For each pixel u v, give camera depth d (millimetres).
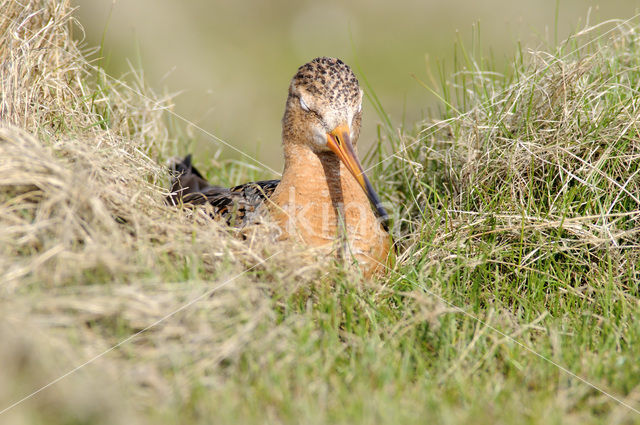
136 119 13195
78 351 7176
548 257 9883
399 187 12906
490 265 10164
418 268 9711
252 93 25312
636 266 9852
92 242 8109
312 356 7484
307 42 29344
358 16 31500
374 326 8297
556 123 11125
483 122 11750
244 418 6707
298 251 9023
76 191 8289
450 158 11820
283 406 6844
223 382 7234
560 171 10578
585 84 11266
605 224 9859
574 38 12211
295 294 8664
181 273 8273
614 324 8523
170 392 6953
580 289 9508
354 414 6629
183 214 9617
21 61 10734
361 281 9102
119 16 26016
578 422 6863
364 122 20750
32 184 8539
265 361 7352
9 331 7059
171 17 27750
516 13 28750
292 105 10273
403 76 27250
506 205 10719
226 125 22469
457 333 8336
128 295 7555
